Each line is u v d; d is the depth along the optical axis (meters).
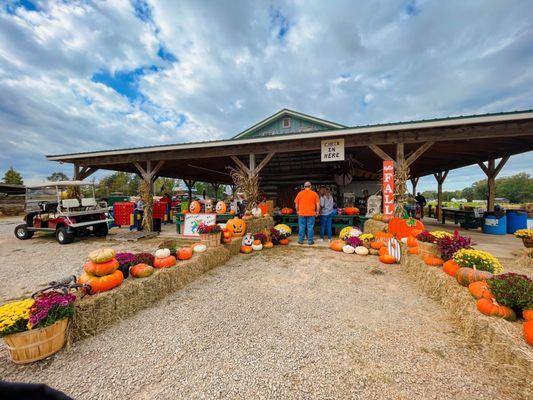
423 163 10.64
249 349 1.94
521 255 4.49
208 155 7.29
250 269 4.11
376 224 5.70
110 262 2.58
